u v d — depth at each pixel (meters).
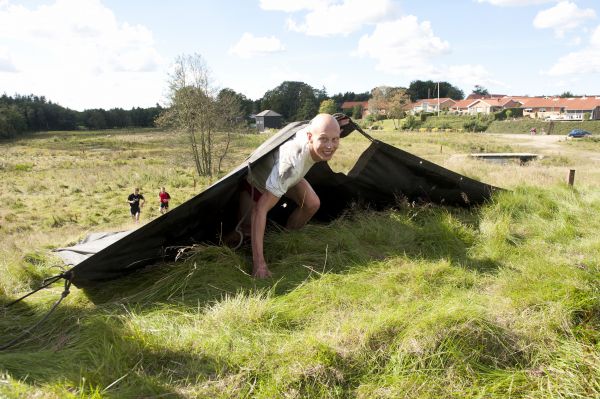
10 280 4.88
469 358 3.02
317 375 2.84
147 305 4.00
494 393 2.80
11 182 30.59
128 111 139.25
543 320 3.41
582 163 32.56
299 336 3.26
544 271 4.24
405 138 66.62
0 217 19.27
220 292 4.13
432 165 6.30
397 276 4.30
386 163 6.16
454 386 2.84
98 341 3.13
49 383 2.71
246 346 3.15
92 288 4.43
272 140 5.11
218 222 5.22
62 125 127.50
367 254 4.92
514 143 59.28
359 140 62.06
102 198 24.67
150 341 3.19
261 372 2.91
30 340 3.65
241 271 4.47
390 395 2.77
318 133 4.45
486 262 4.86
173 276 4.37
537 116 119.44
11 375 2.78
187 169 36.56
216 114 35.25
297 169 4.58
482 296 3.88
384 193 6.46
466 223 6.10
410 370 2.92
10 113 104.50
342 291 3.96
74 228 17.59
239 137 40.28
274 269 4.69
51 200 24.08
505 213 6.27
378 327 3.18
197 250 4.68
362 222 5.74
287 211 5.88
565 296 3.65
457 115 108.38
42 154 56.59
